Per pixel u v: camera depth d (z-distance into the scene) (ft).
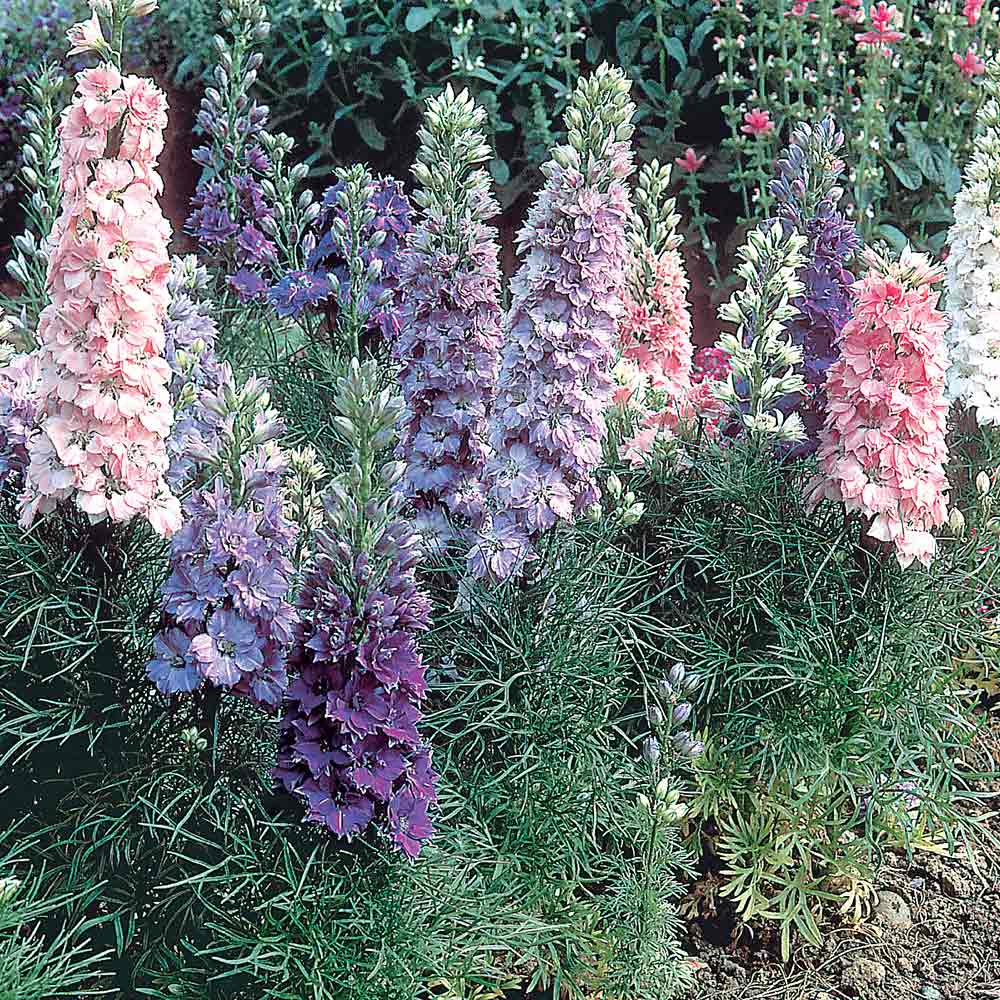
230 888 9.32
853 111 22.57
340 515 8.49
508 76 24.00
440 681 11.47
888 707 11.74
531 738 10.93
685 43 25.17
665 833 11.00
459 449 12.04
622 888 10.80
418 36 26.05
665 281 14.15
